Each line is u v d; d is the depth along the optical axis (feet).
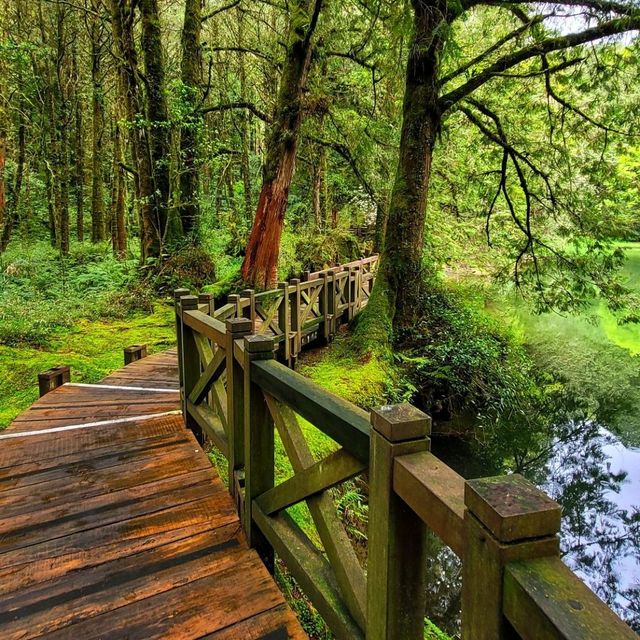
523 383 28.43
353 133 34.42
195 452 10.53
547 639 2.26
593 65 23.59
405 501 3.72
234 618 5.88
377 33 28.04
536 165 29.63
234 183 56.70
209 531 7.68
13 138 48.93
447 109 26.63
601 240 27.27
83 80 49.44
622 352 39.83
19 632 5.66
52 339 23.57
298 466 6.01
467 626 2.94
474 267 48.67
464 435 23.97
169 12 49.01
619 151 26.40
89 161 59.57
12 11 41.29
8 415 16.01
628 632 2.14
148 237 34.76
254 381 7.07
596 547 18.75
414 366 24.57
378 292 26.25
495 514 2.62
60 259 37.24
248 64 44.73
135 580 6.55
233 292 26.89
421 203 26.40
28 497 8.67
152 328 26.16
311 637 7.82
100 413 12.87
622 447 25.68
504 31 28.58
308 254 41.98
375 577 4.20
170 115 33.78
